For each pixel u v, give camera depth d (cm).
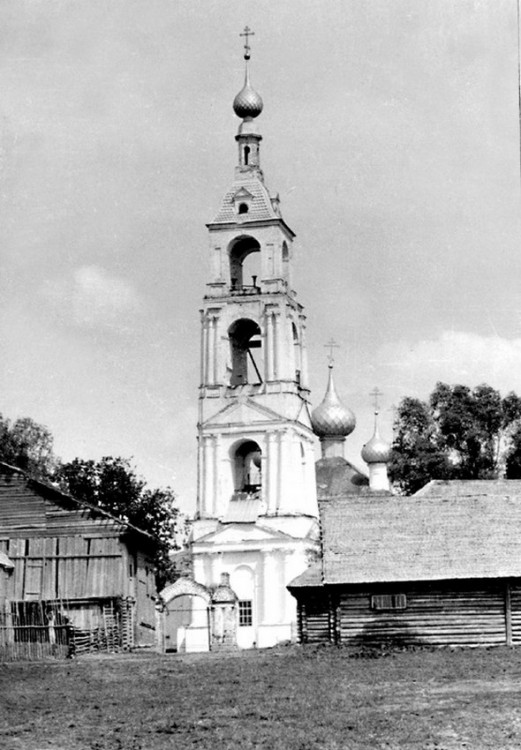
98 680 5875
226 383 12556
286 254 12975
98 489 12962
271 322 12500
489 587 7488
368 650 7194
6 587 9250
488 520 7875
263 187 12794
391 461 14375
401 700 4903
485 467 14300
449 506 8006
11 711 4809
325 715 4544
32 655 7688
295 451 12381
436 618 7481
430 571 7512
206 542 12100
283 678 5753
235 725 4372
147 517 12925
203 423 12456
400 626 7494
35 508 9412
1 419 13962
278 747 3962
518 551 7612
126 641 9181
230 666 6438
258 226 12650
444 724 4319
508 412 14375
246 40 9738
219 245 12706
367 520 7938
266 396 12400
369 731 4206
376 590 7556
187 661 6881
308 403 12912
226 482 12388
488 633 7431
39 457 13912
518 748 3931
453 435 14375
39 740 4197
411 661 6438
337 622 7550
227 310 12612
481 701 4828
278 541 11994
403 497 8106
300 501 12356
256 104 13012
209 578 12056
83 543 9331
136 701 5034
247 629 11894
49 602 9231
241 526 12088
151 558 10350
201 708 4791
